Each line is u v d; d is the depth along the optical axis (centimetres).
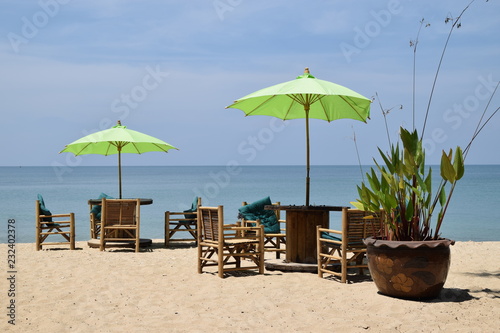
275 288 733
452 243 655
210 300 668
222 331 539
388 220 680
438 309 606
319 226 813
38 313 607
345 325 554
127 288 737
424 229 674
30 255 1060
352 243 778
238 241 837
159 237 1817
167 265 925
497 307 620
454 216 2692
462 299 657
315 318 582
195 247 1259
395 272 648
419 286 641
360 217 784
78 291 716
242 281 783
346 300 659
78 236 1836
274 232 1026
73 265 920
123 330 543
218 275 823
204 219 855
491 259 986
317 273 846
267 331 538
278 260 911
